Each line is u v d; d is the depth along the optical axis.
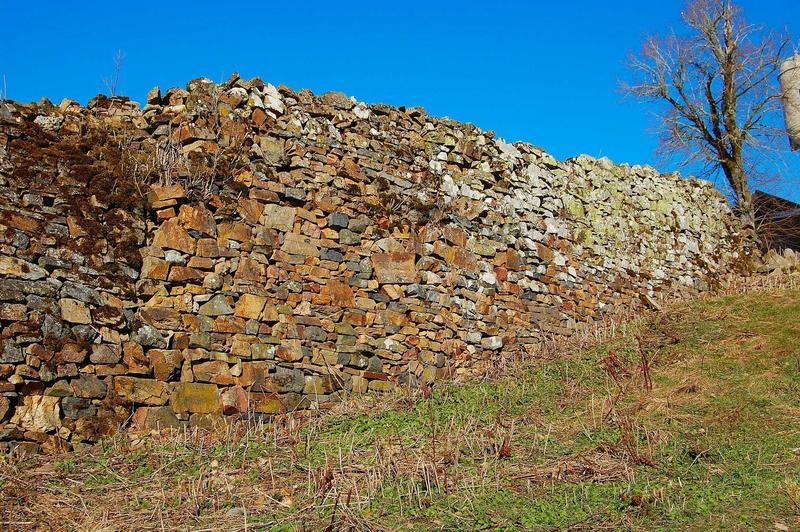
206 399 7.57
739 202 18.09
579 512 5.37
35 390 6.50
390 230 9.82
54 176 7.33
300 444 7.01
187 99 8.59
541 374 9.62
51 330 6.70
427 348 9.77
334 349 8.83
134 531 4.95
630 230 13.89
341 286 9.12
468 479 6.03
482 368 10.27
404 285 9.74
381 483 5.85
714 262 15.58
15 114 7.39
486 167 11.44
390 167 10.14
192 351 7.64
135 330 7.29
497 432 7.29
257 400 7.96
